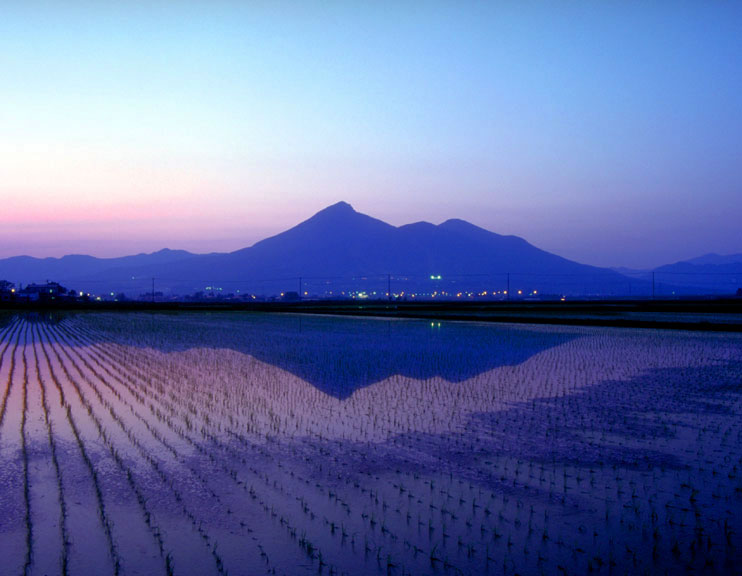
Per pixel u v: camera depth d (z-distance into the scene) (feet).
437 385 59.93
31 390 58.08
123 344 104.94
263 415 46.75
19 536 24.93
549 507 28.04
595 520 26.58
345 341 105.60
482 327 136.46
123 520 26.45
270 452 36.65
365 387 58.95
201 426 43.19
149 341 109.91
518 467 33.81
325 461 34.83
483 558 23.09
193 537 24.84
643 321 146.61
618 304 268.00
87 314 233.35
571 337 109.70
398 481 31.48
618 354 83.92
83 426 43.27
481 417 45.88
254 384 60.90
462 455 35.99
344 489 30.30
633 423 43.75
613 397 53.36
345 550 23.67
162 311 258.37
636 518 26.78
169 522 26.27
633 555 23.36
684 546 24.12
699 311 202.39
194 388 58.75
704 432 41.29
